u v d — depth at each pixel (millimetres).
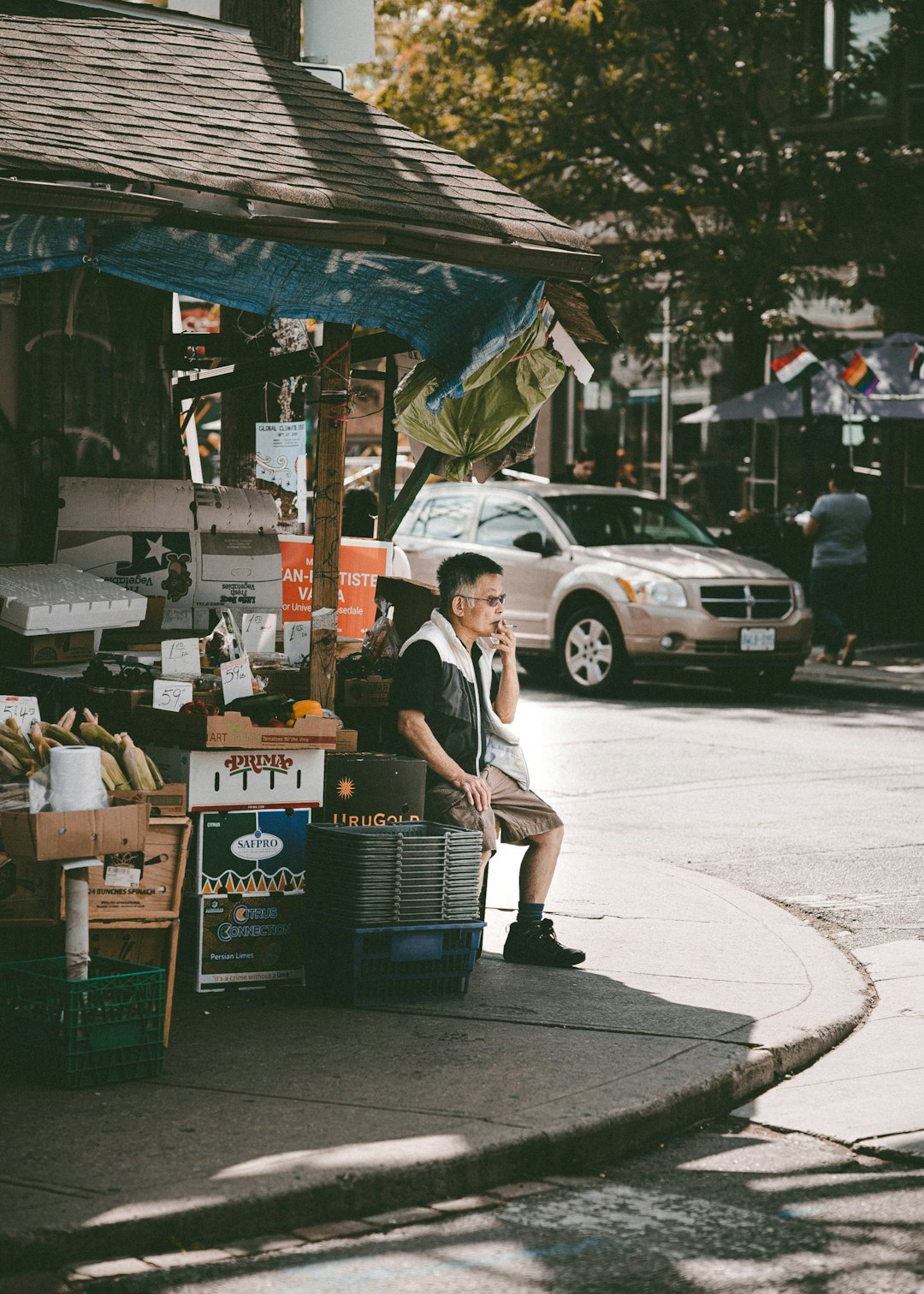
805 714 14625
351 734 6672
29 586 6961
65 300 8055
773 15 19516
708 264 19016
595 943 7074
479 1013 5992
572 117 19750
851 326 22906
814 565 17891
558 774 11500
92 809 5105
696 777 11414
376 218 6137
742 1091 5402
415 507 17609
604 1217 4406
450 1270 4047
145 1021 5176
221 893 6184
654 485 24922
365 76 23438
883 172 19688
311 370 7668
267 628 7543
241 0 9617
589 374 7133
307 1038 5641
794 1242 4250
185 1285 3928
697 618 15070
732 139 20391
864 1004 6367
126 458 8320
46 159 5625
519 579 16297
